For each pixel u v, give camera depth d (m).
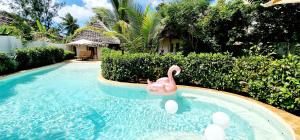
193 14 17.17
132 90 10.70
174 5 17.41
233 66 8.59
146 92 10.38
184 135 5.89
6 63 14.63
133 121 6.96
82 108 8.28
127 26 15.12
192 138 5.68
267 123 6.36
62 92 10.80
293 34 13.13
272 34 14.09
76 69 19.62
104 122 6.92
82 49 31.23
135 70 11.32
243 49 15.52
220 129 5.02
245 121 6.63
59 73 17.30
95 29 20.28
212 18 16.16
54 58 23.34
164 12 18.73
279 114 5.98
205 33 17.64
